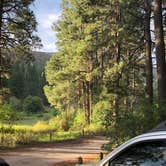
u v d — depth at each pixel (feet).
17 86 505.25
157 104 56.75
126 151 15.62
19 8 128.16
